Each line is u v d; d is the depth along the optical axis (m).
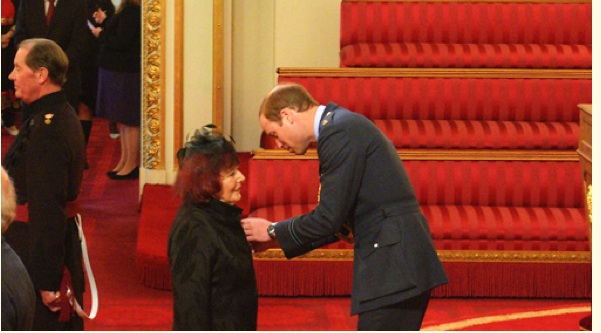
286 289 6.31
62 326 4.46
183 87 8.28
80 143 4.40
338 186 3.99
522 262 6.36
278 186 6.64
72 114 4.39
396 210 4.06
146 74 8.23
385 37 8.13
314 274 6.31
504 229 6.38
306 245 4.23
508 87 7.54
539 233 6.39
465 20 8.15
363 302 4.05
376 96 7.48
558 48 8.05
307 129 4.12
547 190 6.66
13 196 3.31
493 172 6.67
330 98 7.45
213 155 3.60
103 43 9.21
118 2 12.04
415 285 4.02
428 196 6.66
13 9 10.87
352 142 4.00
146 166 8.34
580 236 6.39
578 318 5.88
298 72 7.45
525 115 7.56
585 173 4.94
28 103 4.36
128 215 8.20
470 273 6.36
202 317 3.54
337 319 5.95
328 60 9.05
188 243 3.57
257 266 6.29
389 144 4.10
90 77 9.70
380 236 4.05
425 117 7.54
